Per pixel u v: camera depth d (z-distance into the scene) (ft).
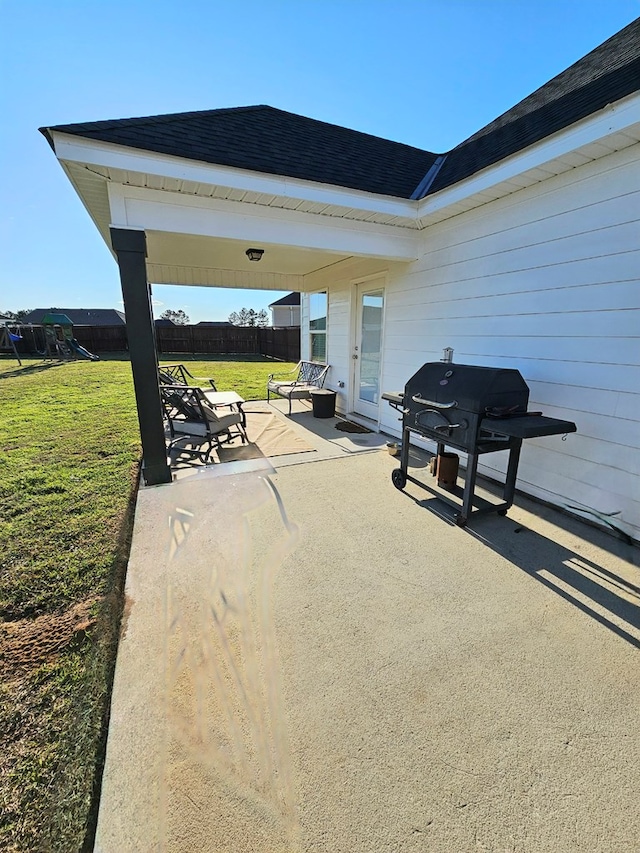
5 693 5.33
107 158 9.47
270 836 3.79
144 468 12.14
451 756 4.54
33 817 3.98
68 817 3.97
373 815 3.96
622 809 4.03
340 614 6.88
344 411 23.03
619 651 6.12
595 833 3.83
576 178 9.65
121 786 4.21
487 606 7.11
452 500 11.44
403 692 5.38
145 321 11.25
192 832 3.82
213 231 11.82
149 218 10.99
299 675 5.62
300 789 4.18
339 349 23.34
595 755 4.58
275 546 8.99
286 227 12.85
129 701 5.17
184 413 15.33
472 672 5.72
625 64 9.32
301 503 11.17
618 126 7.88
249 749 4.57
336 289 23.15
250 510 10.71
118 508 10.71
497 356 12.41
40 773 4.37
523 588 7.63
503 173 10.42
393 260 15.70
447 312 14.26
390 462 14.61
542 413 10.63
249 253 17.79
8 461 14.30
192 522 9.99
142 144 9.66
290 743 4.66
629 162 8.59
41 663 5.82
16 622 6.68
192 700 5.19
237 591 7.43
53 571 8.01
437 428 10.45
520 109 13.42
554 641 6.31
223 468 13.74
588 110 8.34
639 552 8.83
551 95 12.03
